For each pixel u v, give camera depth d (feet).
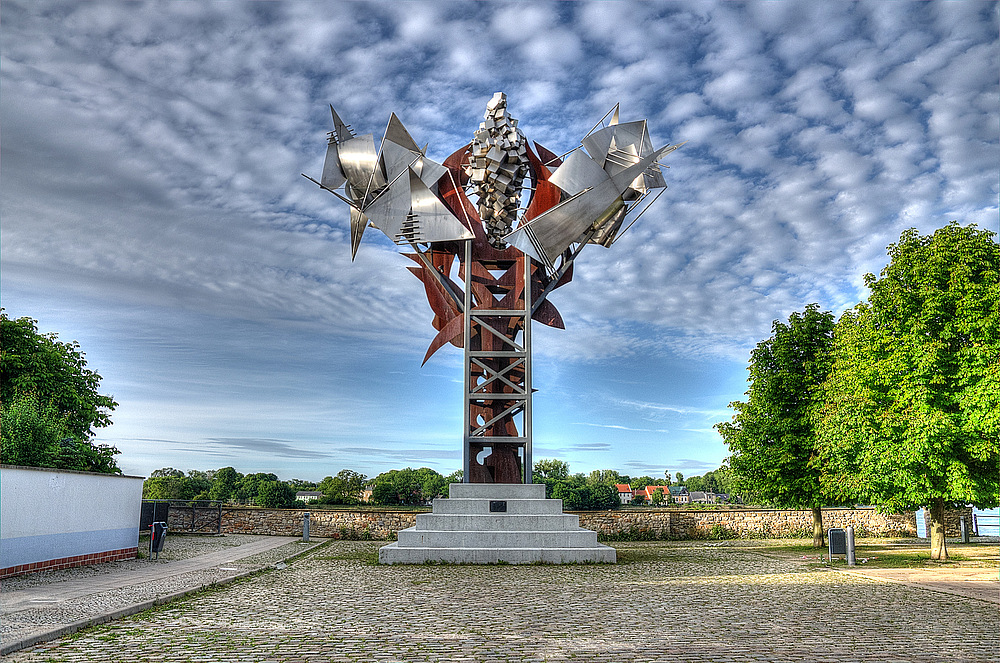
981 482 62.34
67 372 103.14
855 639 30.07
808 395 88.38
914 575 55.98
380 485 251.80
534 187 81.51
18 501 52.70
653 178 79.41
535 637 30.09
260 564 62.85
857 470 71.56
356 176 78.48
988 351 60.80
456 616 35.60
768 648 28.14
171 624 32.96
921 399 63.16
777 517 115.24
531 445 76.59
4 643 26.94
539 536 68.18
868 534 114.11
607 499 211.61
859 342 69.62
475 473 77.77
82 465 93.30
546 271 81.87
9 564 51.49
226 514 113.19
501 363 80.07
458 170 81.35
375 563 65.98
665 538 112.27
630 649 27.84
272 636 30.12
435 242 80.89
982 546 89.86
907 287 66.49
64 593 41.93
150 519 110.42
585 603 40.32
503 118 78.13
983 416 60.08
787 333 90.68
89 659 25.67
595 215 77.41
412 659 25.93
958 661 26.12
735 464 92.94
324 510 111.45
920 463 63.82
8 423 78.33
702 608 38.55
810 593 45.29
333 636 30.14
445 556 66.13
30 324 102.37
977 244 64.90
